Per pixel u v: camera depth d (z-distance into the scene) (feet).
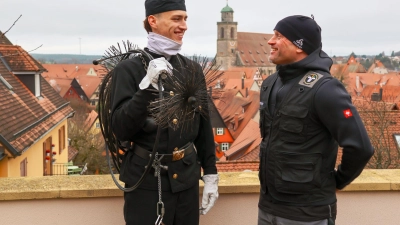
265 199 8.43
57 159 64.13
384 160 57.16
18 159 42.34
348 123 7.45
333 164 8.00
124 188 8.27
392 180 10.59
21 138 42.83
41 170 53.16
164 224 8.30
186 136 8.33
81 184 10.34
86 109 168.96
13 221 10.03
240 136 117.29
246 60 417.08
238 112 151.64
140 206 8.23
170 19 8.15
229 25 413.80
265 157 8.28
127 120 7.59
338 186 8.17
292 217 7.93
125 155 8.64
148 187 8.18
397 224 10.69
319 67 7.92
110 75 8.89
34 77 58.49
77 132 90.94
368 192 10.62
